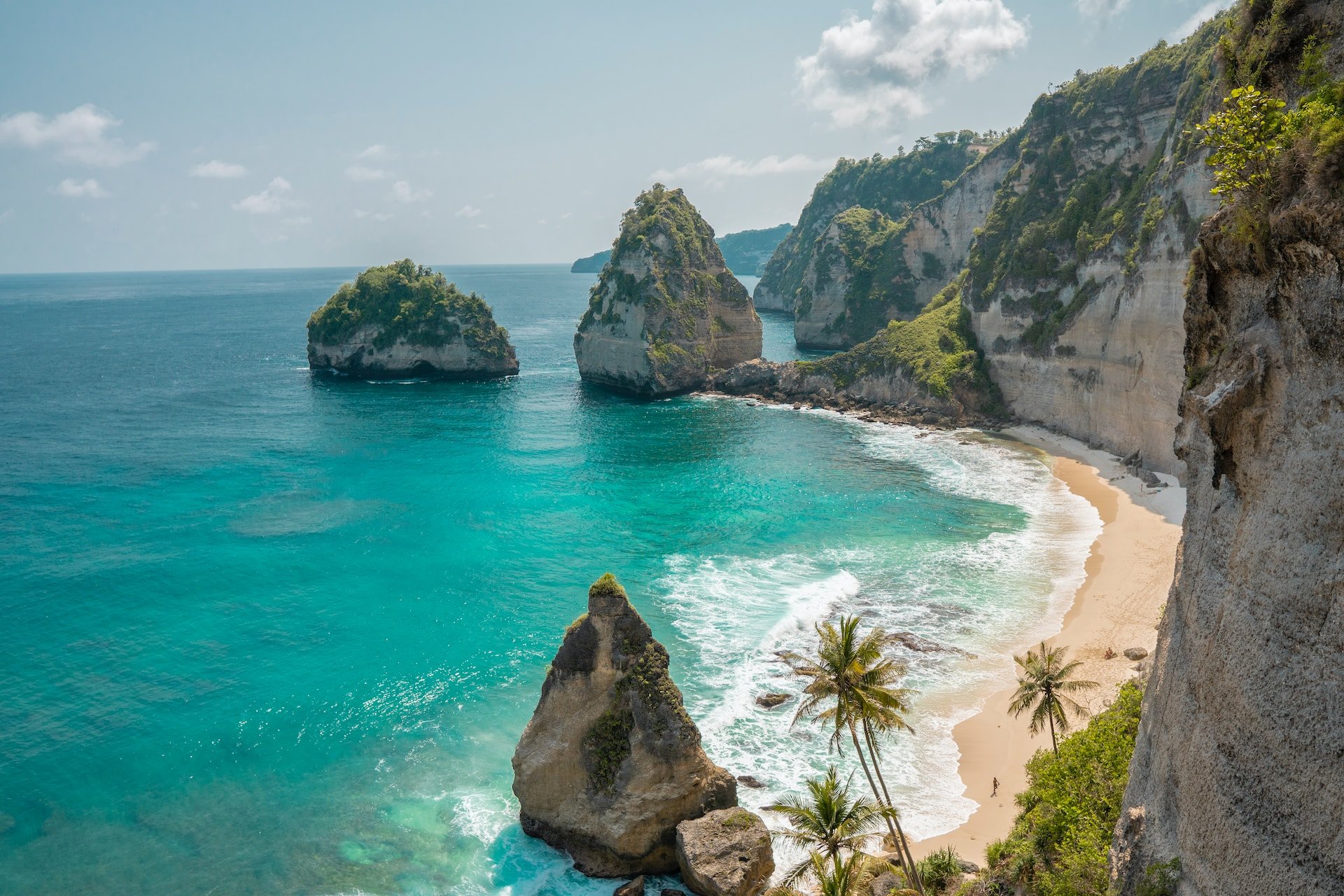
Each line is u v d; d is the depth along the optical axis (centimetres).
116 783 3509
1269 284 1739
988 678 4253
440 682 4281
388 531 6400
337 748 3769
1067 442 8769
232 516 6725
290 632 4778
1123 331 7912
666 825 3144
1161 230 7262
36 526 6431
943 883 2888
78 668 4375
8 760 3625
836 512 6856
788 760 3653
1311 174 1608
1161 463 7331
